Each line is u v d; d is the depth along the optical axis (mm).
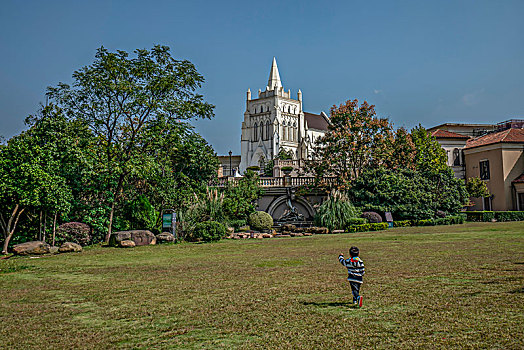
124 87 23953
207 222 23891
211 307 7887
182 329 6562
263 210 36094
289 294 8781
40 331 6719
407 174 34438
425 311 7008
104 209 24516
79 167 23703
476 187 41625
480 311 6852
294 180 36531
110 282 11000
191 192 29203
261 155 124250
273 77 142000
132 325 6887
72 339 6262
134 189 27719
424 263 12312
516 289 8320
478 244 16828
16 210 19594
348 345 5559
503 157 42188
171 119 26500
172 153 32938
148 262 15023
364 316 6887
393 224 30922
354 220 29047
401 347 5402
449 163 50000
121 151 25656
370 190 32875
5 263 15320
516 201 41344
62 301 8844
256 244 21250
